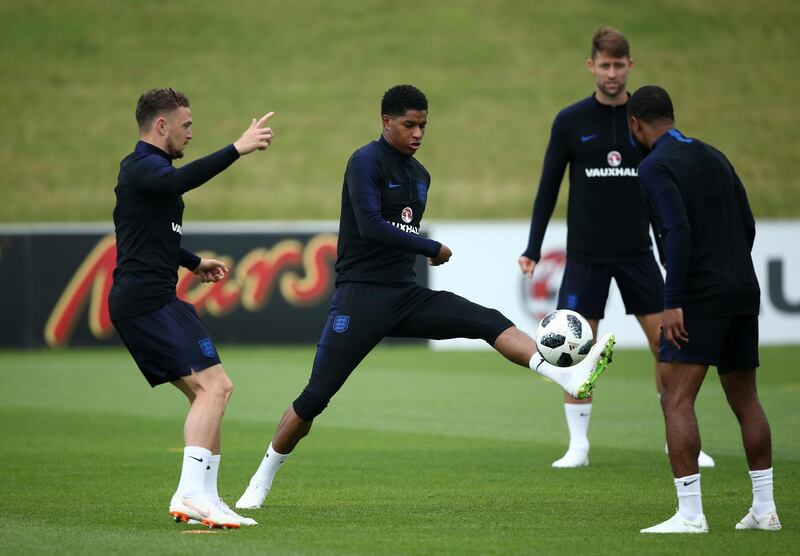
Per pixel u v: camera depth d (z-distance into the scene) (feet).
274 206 322.96
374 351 229.25
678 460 69.15
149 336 72.13
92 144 349.00
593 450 112.78
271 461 80.79
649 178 68.69
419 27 415.64
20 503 83.10
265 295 231.09
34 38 400.06
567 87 383.65
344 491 88.58
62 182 330.75
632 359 209.56
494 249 233.35
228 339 230.07
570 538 68.33
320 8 429.79
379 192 78.18
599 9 426.51
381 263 79.15
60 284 227.20
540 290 233.35
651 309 105.81
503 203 323.78
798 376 180.14
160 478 95.09
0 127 353.92
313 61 396.37
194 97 372.38
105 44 400.06
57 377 181.57
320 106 370.53
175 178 70.38
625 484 91.61
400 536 69.36
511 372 191.01
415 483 92.53
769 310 235.81
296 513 78.38
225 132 352.69
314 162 342.85
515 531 71.00
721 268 68.59
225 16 420.77
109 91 375.86
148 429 127.75
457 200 324.19
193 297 229.04
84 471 98.99
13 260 225.35
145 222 72.43
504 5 430.61
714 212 69.10
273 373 187.21
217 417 72.33
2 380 177.68
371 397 159.02
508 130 359.46
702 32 410.52
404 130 78.54
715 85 381.81
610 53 103.04
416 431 127.03
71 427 129.29
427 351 228.63
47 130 354.33
